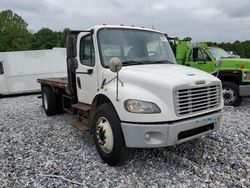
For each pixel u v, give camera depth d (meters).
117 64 4.24
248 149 5.25
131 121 4.15
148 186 3.99
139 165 4.64
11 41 51.16
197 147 5.36
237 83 9.55
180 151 5.18
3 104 12.55
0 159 5.17
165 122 4.08
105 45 5.19
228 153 5.07
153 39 5.70
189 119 4.29
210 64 10.16
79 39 5.67
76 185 4.10
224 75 9.55
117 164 4.55
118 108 4.29
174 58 5.88
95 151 5.34
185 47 10.72
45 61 16.44
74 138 6.21
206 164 4.63
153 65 5.16
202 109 4.46
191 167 4.49
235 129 6.55
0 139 6.43
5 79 15.73
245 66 9.33
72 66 5.73
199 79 4.39
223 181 4.05
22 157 5.23
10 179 4.35
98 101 5.05
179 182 4.06
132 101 4.15
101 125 4.65
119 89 4.41
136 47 5.43
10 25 51.03
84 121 5.68
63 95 7.71
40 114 9.17
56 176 4.38
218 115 4.71
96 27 5.27
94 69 5.23
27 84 16.19
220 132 6.29
